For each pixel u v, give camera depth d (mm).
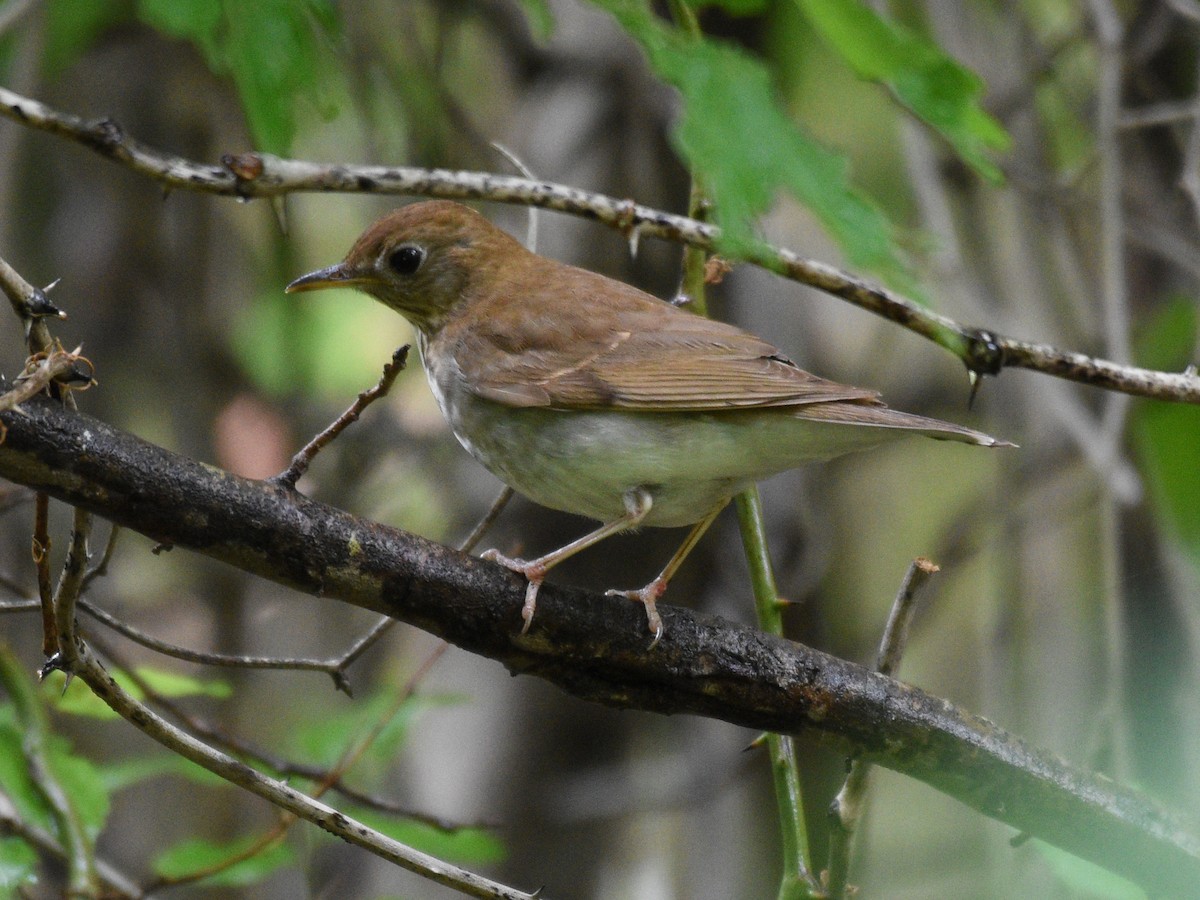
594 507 8430
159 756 11312
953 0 12055
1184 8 10875
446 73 12883
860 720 6785
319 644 13430
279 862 8719
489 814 12320
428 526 13203
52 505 12828
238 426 13266
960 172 12664
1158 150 12625
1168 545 10938
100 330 13531
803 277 7391
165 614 13117
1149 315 12609
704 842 12898
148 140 13562
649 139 12633
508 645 6613
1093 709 11625
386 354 15797
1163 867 6918
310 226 16000
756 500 8016
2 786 7949
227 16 6312
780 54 13180
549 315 8555
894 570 15758
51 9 10766
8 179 10734
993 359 7418
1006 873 11938
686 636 6754
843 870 6930
